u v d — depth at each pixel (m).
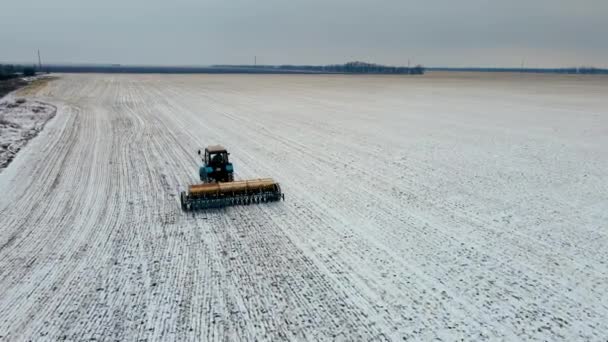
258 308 10.36
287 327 9.65
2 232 14.67
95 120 39.53
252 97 68.81
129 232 14.73
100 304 10.49
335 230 15.19
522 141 32.06
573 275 12.24
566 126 39.16
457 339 9.33
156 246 13.68
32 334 9.38
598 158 26.69
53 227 15.12
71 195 18.53
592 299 10.98
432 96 74.44
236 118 43.25
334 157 26.64
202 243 13.94
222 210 17.02
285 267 12.41
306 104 58.59
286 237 14.52
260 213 16.77
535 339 9.35
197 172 22.27
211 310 10.27
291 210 17.16
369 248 13.77
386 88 98.12
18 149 26.80
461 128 38.09
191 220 15.89
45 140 29.88
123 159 24.94
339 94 77.94
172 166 23.45
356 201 18.41
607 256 13.48
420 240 14.47
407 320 9.98
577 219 16.62
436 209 17.55
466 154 27.77
